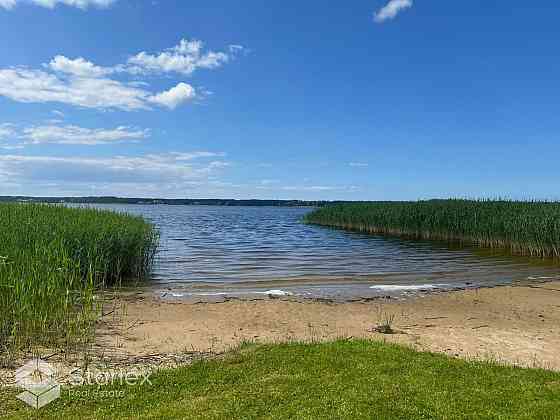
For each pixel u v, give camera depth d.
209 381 5.84
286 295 14.35
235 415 4.75
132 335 9.09
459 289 15.29
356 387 5.43
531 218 23.48
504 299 13.59
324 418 4.64
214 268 19.53
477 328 10.34
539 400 5.25
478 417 4.76
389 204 40.41
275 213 108.19
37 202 20.75
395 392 5.29
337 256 23.56
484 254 24.09
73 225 14.29
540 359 7.93
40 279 8.37
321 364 6.28
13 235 11.29
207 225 52.78
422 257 23.09
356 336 9.32
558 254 22.14
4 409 5.09
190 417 4.73
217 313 11.48
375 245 28.84
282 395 5.22
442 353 7.79
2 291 7.77
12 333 7.54
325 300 13.51
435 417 4.75
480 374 6.09
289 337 9.14
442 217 31.02
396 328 10.27
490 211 28.23
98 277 14.46
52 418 4.87
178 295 14.00
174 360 7.34
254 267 19.91
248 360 6.61
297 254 24.28
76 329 8.74
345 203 51.78
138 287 15.09
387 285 16.19
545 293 14.38
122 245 15.45
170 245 28.70
